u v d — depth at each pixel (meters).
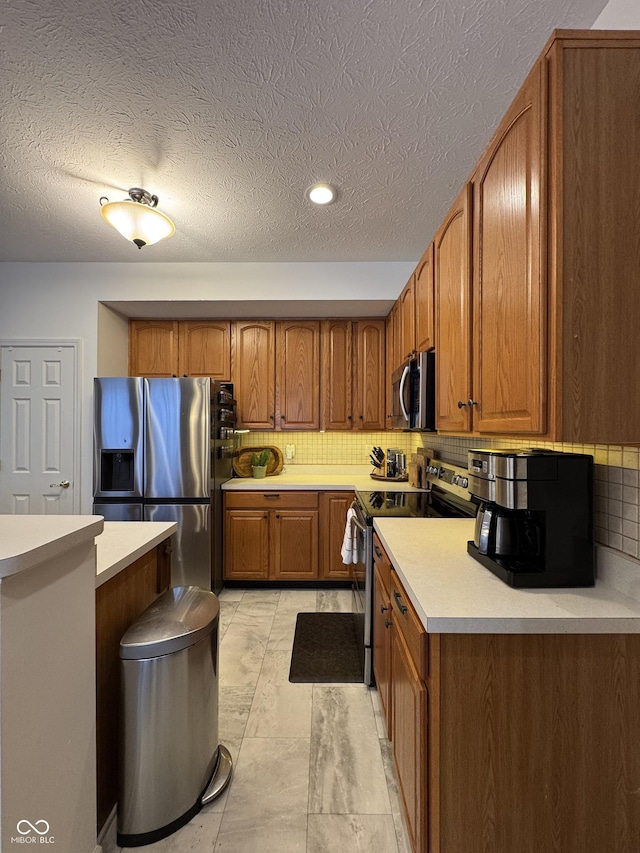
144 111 1.51
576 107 0.89
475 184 1.34
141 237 2.07
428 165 1.84
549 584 1.11
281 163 1.82
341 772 1.47
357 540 2.34
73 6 1.12
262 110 1.50
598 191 0.90
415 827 1.06
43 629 0.84
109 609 1.26
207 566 2.84
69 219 2.35
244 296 2.98
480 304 1.30
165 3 1.11
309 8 1.13
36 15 1.15
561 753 0.97
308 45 1.24
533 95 0.96
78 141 1.68
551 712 0.97
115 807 1.28
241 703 1.84
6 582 0.74
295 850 1.20
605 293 0.90
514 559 1.21
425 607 0.99
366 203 2.15
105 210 1.93
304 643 2.37
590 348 0.91
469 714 0.96
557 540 1.12
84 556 0.99
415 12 1.14
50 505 3.00
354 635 2.46
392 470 3.38
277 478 3.47
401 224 2.38
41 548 0.79
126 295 2.99
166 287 2.99
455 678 0.96
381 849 1.20
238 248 2.73
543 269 0.93
